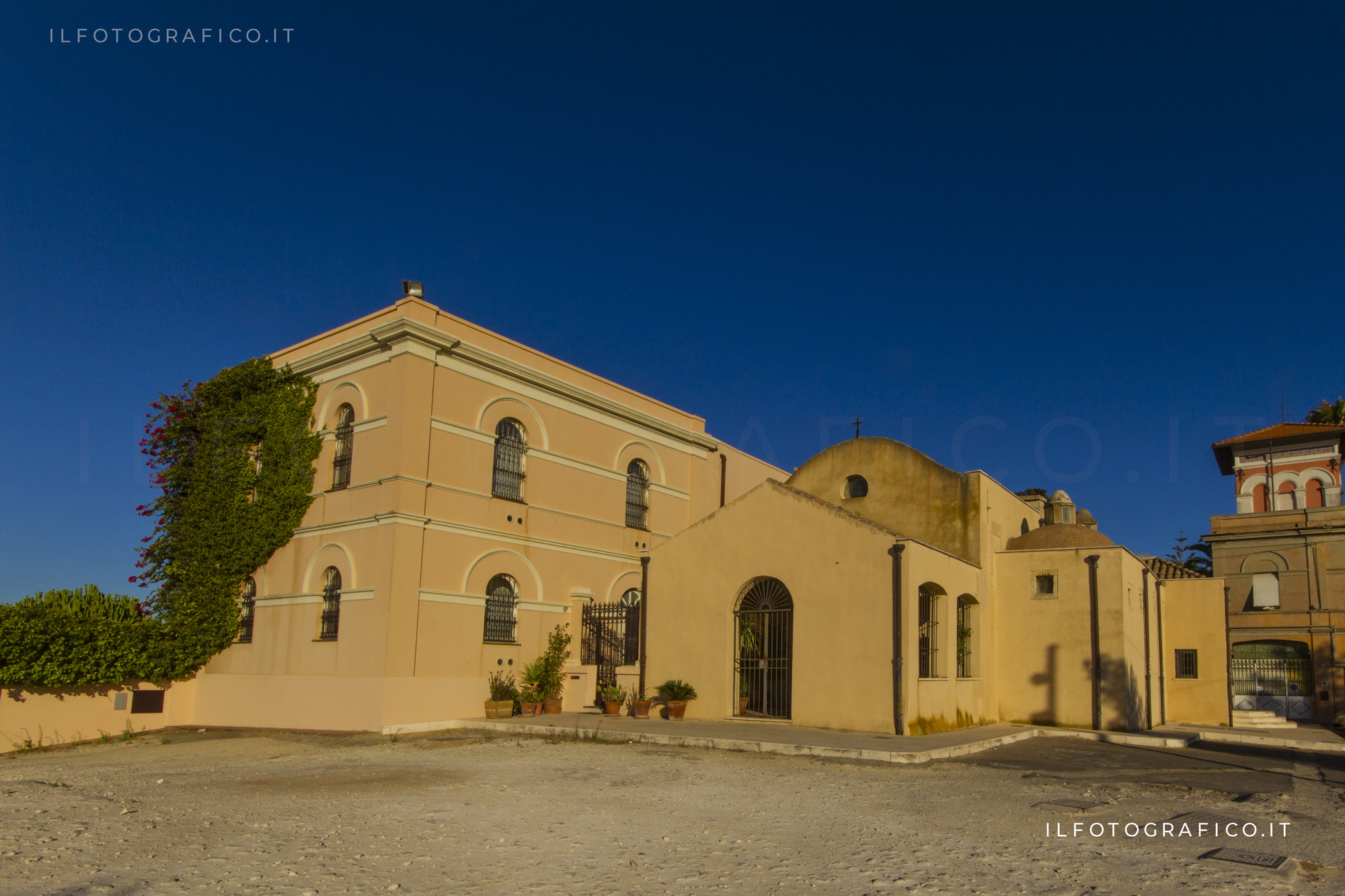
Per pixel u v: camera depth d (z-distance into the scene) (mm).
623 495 26078
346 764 14555
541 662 22344
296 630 21500
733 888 7055
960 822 9891
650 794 11406
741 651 20891
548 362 24219
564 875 7352
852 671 19062
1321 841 9359
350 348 21672
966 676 22297
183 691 23156
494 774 13062
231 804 10516
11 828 9070
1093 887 7277
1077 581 23234
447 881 7125
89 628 21062
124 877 7164
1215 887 7340
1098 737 21047
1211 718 27312
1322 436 38438
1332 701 33000
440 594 20438
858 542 19484
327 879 7164
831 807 10727
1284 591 35562
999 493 25312
